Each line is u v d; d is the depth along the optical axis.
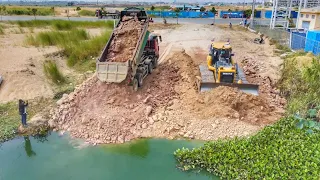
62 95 14.77
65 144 11.05
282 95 14.57
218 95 12.60
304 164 8.88
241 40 30.28
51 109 13.29
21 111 11.74
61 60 20.08
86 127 11.84
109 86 13.39
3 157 10.26
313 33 24.11
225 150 9.83
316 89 12.27
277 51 24.50
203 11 66.00
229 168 9.05
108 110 12.55
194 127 11.68
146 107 12.56
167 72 16.66
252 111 12.34
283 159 9.11
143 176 9.17
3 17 50.34
